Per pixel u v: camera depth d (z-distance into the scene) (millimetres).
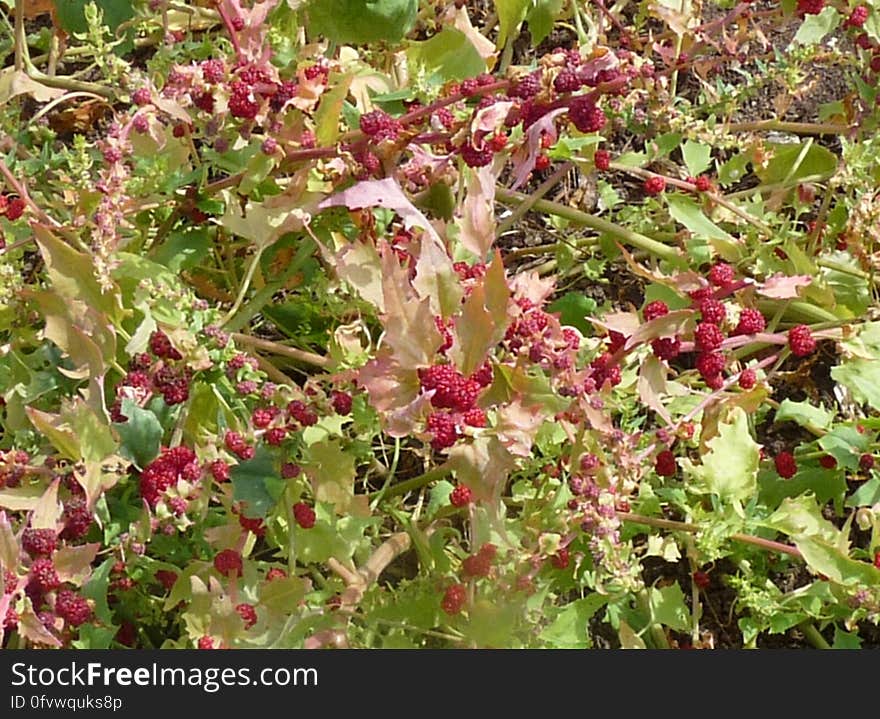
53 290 1140
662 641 1256
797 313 1314
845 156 1271
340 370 1181
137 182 1196
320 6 1254
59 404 1203
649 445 1209
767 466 1279
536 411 1104
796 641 1311
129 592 1195
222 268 1295
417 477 1257
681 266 1309
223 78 1168
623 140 1459
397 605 1184
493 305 1092
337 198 1131
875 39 1280
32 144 1313
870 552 1229
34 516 1107
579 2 1415
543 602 1202
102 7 1262
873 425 1245
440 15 1336
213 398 1167
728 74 1470
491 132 1169
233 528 1158
